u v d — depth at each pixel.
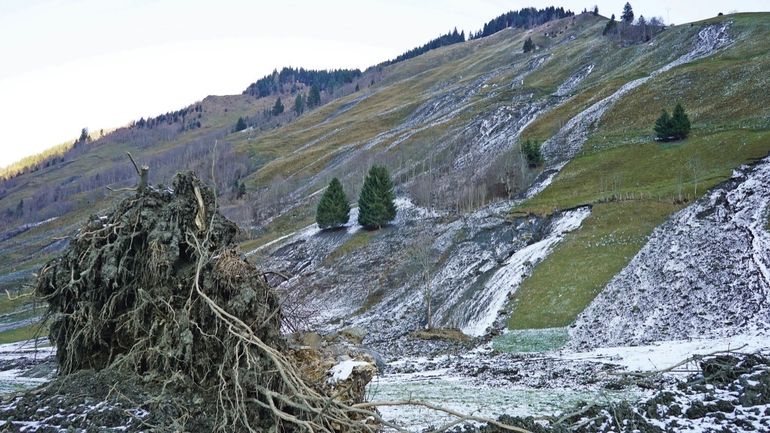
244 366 12.62
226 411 12.15
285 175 163.75
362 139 181.75
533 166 99.06
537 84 175.88
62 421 12.06
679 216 57.47
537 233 69.12
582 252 56.53
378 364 34.31
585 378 24.92
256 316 13.27
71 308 14.76
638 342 36.31
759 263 41.62
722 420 14.11
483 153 122.69
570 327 43.56
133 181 179.38
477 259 66.75
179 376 13.00
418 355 43.00
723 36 147.12
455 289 60.31
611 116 111.88
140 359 13.67
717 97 101.50
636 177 79.00
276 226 113.56
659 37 172.62
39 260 126.50
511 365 32.44
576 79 170.75
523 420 14.53
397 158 138.00
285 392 12.31
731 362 18.94
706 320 36.75
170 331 13.42
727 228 50.19
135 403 12.62
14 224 196.25
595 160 91.50
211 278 13.52
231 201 135.50
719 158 75.06
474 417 12.07
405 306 60.47
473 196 90.38
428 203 92.38
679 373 22.14
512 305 50.97
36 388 14.20
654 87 117.31
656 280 45.47
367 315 60.91
